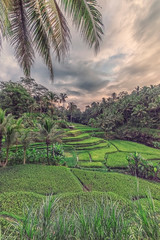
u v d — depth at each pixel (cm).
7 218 399
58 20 268
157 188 775
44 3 243
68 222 126
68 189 687
